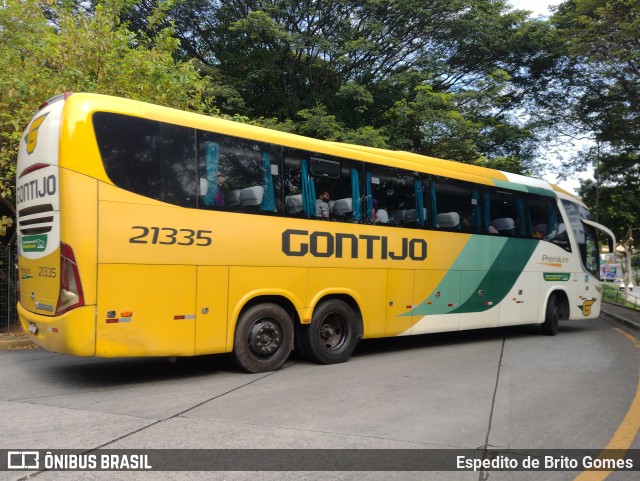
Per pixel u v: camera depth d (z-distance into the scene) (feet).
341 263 27.91
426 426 17.30
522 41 73.31
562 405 20.16
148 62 36.27
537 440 16.25
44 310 21.40
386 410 18.98
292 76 69.00
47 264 21.12
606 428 17.51
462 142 61.77
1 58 35.32
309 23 64.90
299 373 25.14
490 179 37.29
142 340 21.18
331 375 24.76
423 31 69.51
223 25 69.82
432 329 32.37
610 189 95.76
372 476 13.33
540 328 43.37
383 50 68.08
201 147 23.29
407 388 22.38
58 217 20.36
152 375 24.54
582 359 30.45
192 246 22.61
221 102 63.10
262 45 67.26
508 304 37.45
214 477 13.10
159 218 21.81
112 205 20.75
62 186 20.13
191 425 17.01
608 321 57.88
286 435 16.15
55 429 16.52
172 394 20.99
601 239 122.42
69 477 13.03
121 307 20.72
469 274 34.78
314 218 26.96
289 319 25.94
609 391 22.56
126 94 36.52
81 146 20.36
